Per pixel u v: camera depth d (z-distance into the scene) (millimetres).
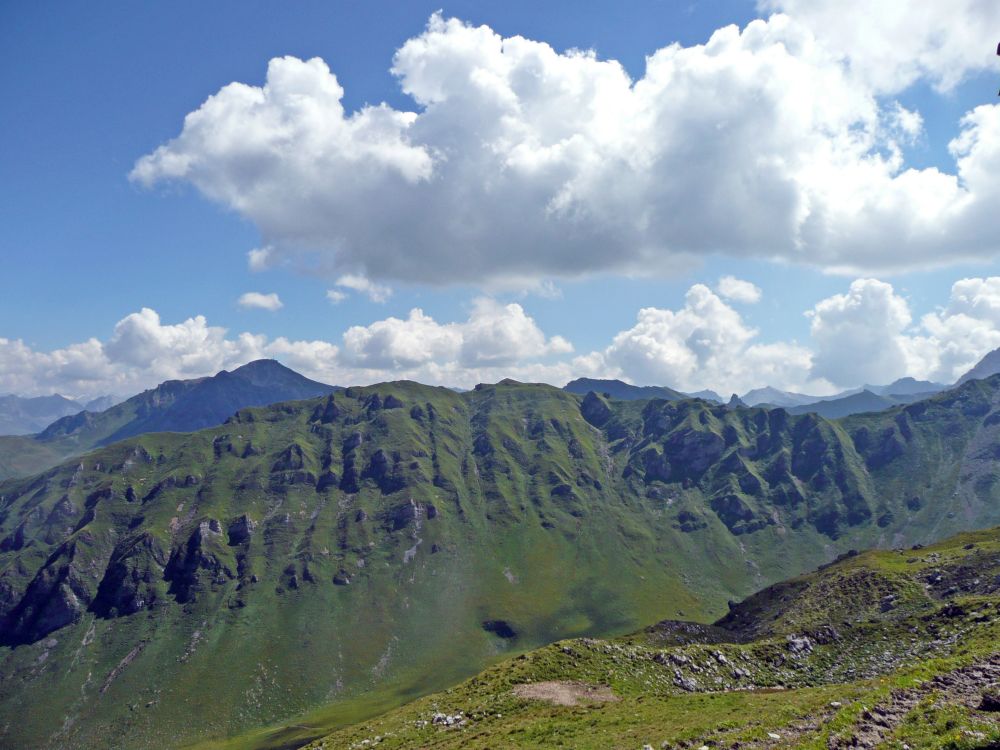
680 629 144250
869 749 39500
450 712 84438
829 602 149625
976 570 141500
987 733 36844
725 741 51531
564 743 61812
